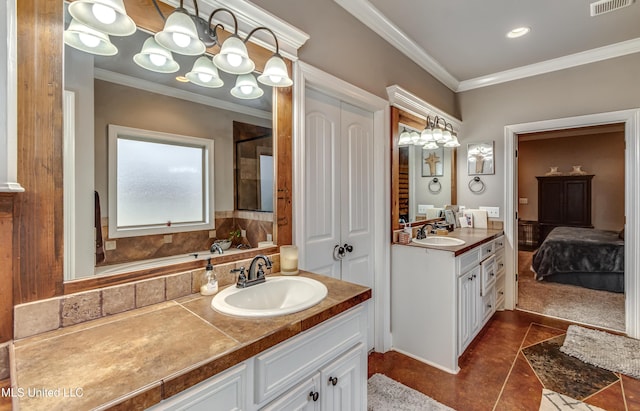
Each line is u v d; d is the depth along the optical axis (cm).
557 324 289
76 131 99
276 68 135
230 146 144
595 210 620
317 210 194
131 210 113
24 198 88
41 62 90
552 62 302
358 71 213
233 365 81
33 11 89
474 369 216
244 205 148
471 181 359
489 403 179
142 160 117
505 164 335
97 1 88
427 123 293
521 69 319
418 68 288
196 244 130
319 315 106
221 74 140
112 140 109
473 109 357
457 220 354
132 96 114
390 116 248
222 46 122
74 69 99
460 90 363
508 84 333
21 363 75
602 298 354
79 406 60
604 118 282
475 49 278
